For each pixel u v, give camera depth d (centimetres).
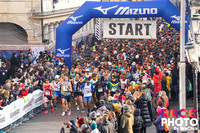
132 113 1958
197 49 1872
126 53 4159
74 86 2933
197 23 1898
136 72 3052
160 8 3438
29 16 4750
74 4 5847
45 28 4981
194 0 3012
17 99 2503
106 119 1806
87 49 4528
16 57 3859
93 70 3112
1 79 3447
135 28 3475
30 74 3042
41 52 3862
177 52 4175
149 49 4538
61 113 2819
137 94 2294
